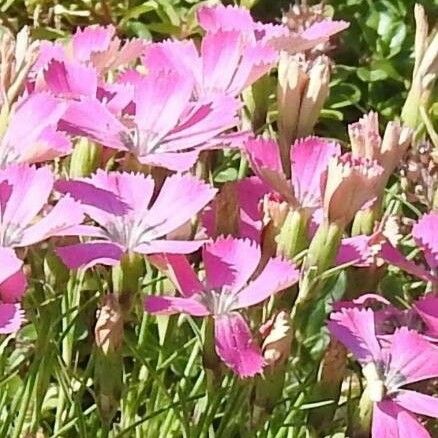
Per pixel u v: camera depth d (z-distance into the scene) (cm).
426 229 29
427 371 27
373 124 29
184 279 27
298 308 28
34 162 28
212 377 28
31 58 29
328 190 27
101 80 30
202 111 29
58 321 30
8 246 26
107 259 27
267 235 28
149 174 29
